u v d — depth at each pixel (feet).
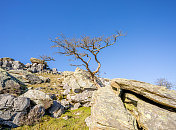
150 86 36.29
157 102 32.27
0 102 38.88
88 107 61.93
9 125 33.88
